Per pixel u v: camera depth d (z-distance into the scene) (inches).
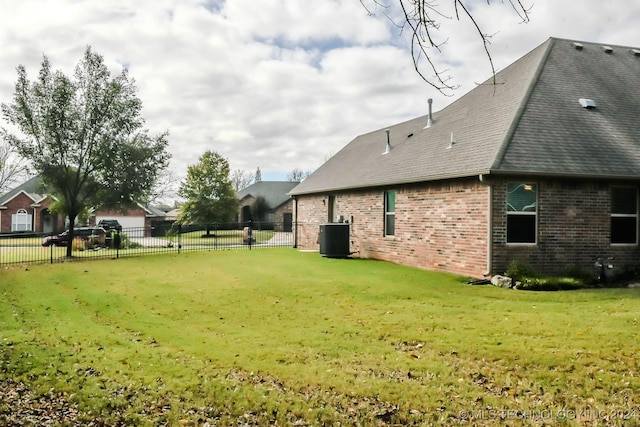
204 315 377.7
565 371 235.3
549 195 504.7
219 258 773.3
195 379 228.1
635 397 204.5
